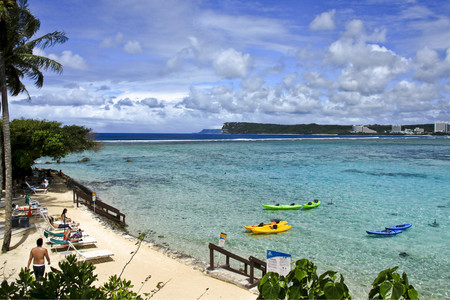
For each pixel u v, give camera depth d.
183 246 16.64
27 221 17.02
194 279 12.02
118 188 32.34
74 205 23.28
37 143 28.58
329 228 19.81
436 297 11.86
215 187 33.06
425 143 128.12
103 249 14.91
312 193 30.17
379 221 21.30
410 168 47.72
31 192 27.38
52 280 4.21
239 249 16.36
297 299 3.67
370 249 16.42
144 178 38.69
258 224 20.45
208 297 10.44
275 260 9.48
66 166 50.41
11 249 13.96
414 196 28.86
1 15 12.98
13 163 26.62
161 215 22.48
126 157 65.69
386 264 14.65
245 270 12.75
